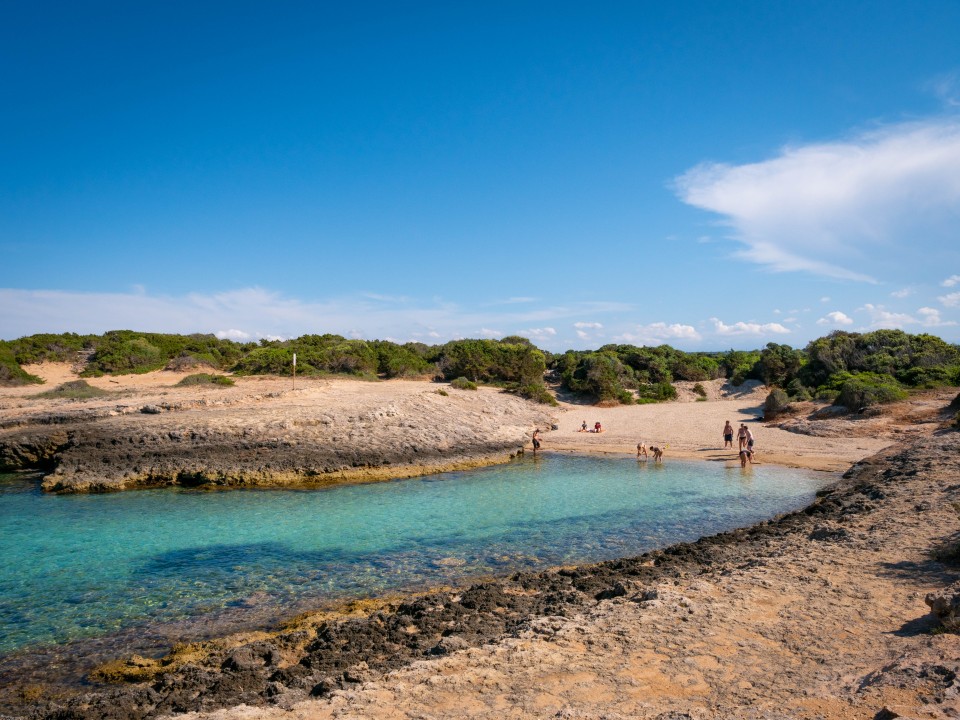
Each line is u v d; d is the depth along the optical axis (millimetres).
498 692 6562
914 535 12047
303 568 13750
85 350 59688
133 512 19422
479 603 10422
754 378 61375
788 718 5312
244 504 20547
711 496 20875
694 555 13078
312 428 28375
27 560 14461
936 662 5801
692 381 64000
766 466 26516
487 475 25938
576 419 44844
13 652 9844
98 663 9438
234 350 65625
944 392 36594
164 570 13719
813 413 38281
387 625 9625
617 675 6836
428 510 19391
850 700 5516
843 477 21344
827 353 51094
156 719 6555
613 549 14961
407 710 6238
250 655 8695
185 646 9734
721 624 8305
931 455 19781
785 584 9961
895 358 48344
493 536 16250
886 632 7508
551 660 7379
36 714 7480
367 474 25391
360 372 56500
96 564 14148
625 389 58031
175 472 23922
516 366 60750
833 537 12898
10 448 26125
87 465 24125
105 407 29875
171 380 49250
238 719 6301
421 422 32375
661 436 36719
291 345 64375
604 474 25672
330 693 6812
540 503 20234
